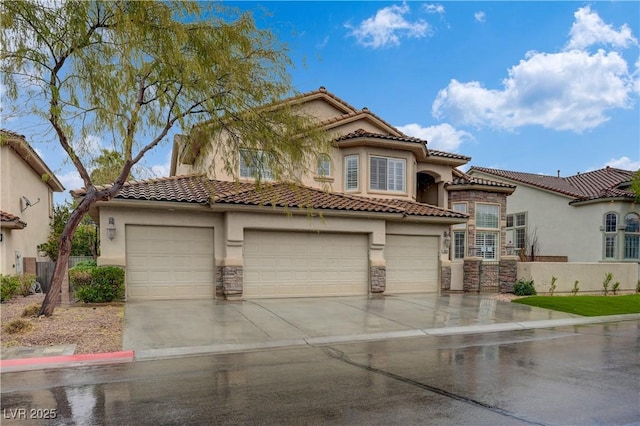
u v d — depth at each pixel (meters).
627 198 24.67
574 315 14.30
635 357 8.86
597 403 6.07
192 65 9.69
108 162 11.27
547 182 31.22
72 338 9.34
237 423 5.26
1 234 17.22
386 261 18.34
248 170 18.27
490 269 19.73
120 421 5.31
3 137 11.81
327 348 9.52
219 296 15.38
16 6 9.36
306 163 13.98
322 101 20.56
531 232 29.77
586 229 26.25
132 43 9.45
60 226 26.59
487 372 7.60
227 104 10.72
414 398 6.18
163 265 14.87
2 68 9.75
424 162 21.83
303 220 16.20
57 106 9.73
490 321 12.86
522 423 5.33
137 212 14.44
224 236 15.40
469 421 5.36
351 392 6.43
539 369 7.85
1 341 8.98
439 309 14.57
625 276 21.61
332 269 16.98
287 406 5.84
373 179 19.48
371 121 20.47
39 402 5.96
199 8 10.34
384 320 12.52
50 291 11.20
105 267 13.80
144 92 10.76
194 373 7.44
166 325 10.95
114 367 7.81
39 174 23.89
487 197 22.02
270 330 10.86
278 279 16.14
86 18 9.78
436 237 19.33
